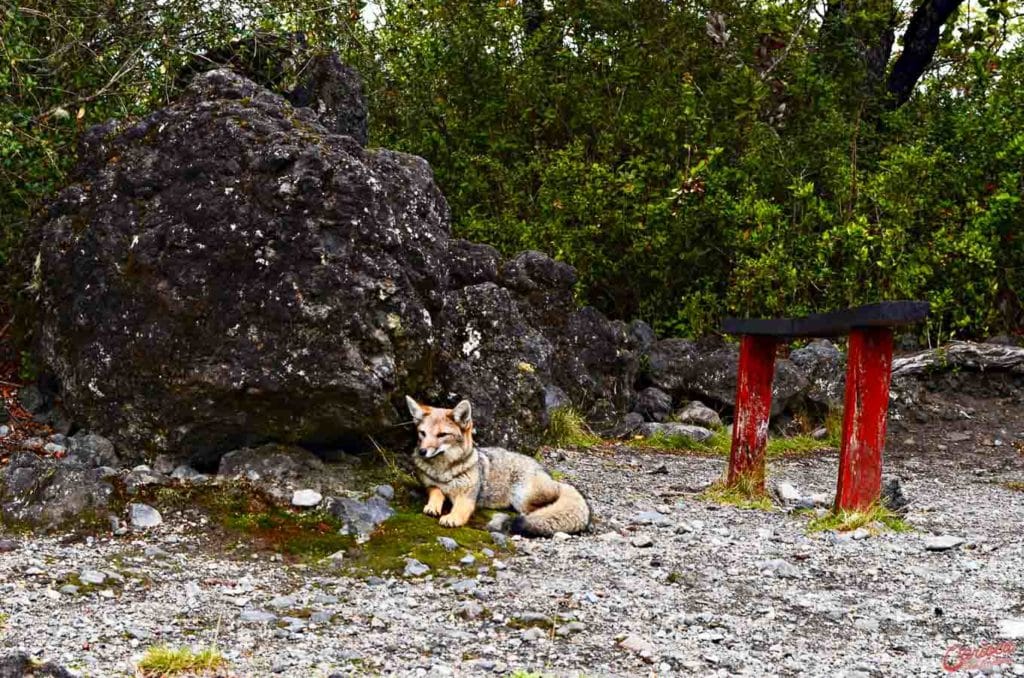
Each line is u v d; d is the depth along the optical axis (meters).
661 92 15.33
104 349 7.18
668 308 14.90
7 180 8.88
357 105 11.61
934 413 13.03
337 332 6.89
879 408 7.60
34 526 6.21
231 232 7.02
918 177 14.48
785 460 11.09
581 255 14.36
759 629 5.23
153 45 10.14
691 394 12.78
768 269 13.59
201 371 6.90
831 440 12.12
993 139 14.68
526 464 7.41
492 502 7.24
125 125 8.07
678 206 14.09
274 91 10.85
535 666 4.61
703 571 6.25
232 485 6.80
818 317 7.84
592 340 12.06
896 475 10.51
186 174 7.36
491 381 8.73
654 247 14.29
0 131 8.36
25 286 8.08
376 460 7.45
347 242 7.09
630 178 14.28
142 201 7.43
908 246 14.17
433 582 5.83
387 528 6.50
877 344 7.57
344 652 4.64
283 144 7.22
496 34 15.93
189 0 10.43
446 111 15.76
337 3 11.37
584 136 15.63
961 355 13.66
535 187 15.79
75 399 7.43
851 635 5.18
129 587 5.39
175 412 7.03
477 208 15.44
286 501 6.73
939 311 13.95
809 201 14.14
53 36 10.01
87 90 9.83
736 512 8.08
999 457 11.57
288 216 7.00
